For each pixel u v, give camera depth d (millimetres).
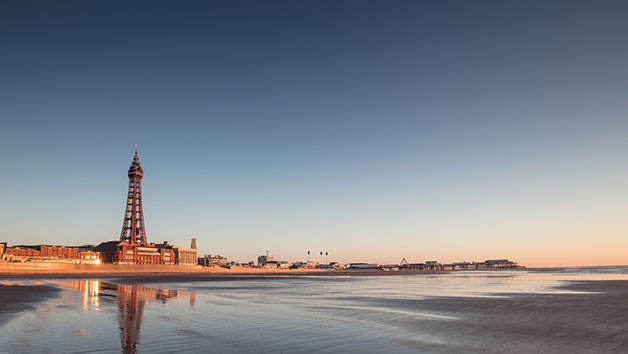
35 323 22641
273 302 35969
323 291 51844
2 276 113562
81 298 39094
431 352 15625
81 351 15711
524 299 37312
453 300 36875
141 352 15562
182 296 42656
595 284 64000
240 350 15938
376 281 87000
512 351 15742
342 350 15984
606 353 15430
